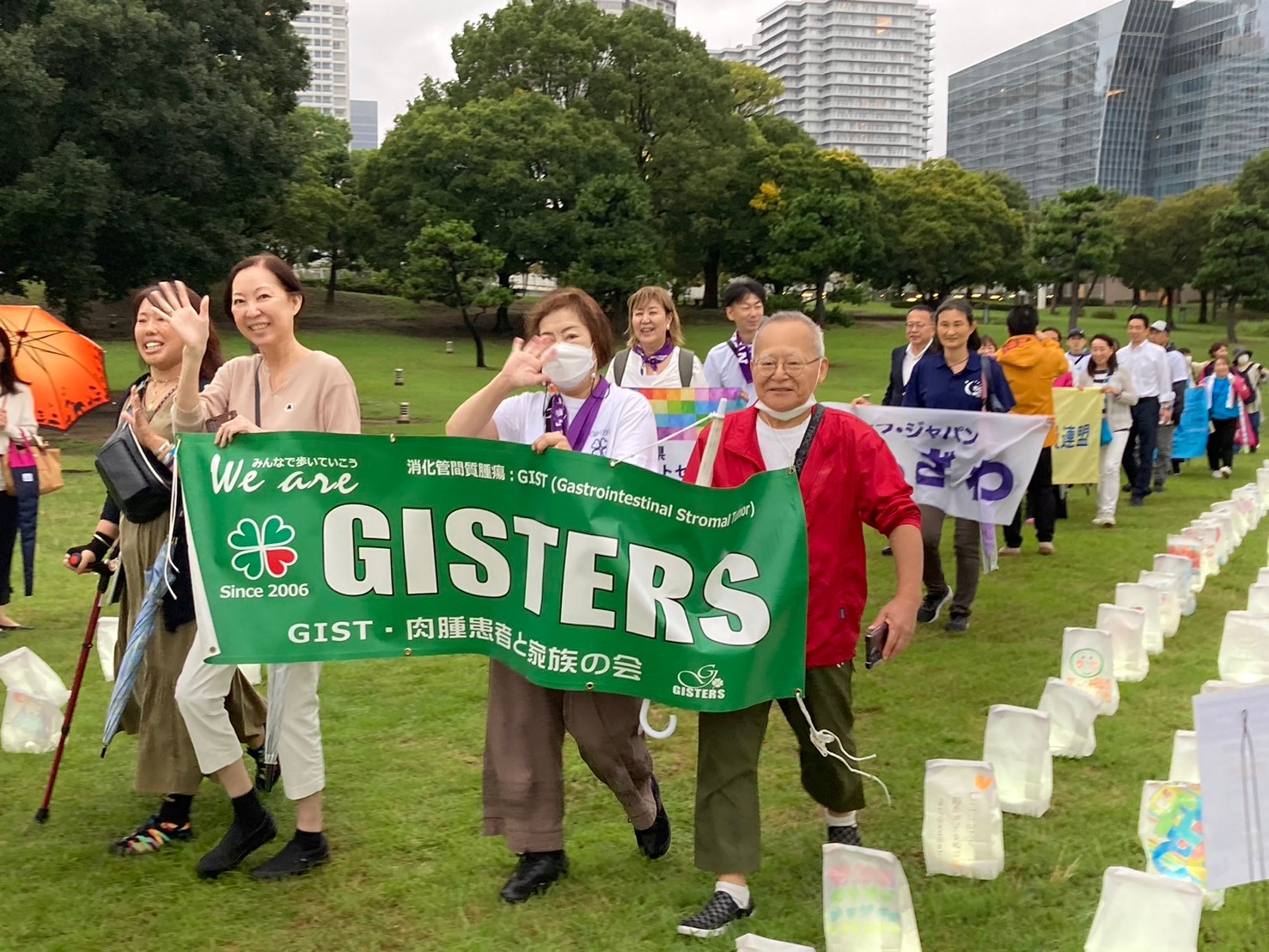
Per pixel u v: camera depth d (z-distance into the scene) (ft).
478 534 10.63
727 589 10.20
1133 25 426.51
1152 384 38.22
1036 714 13.02
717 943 10.23
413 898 11.17
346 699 17.75
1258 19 394.11
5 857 12.14
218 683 11.32
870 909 9.85
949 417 21.57
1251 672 17.70
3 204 61.62
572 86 163.53
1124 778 14.11
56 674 17.98
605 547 10.22
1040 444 21.08
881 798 13.79
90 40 62.64
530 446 10.48
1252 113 398.62
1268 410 87.35
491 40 164.35
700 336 159.43
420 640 10.70
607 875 11.60
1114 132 444.96
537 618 10.37
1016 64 497.46
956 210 185.78
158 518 12.03
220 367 12.75
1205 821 8.60
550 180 143.84
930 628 22.02
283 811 13.41
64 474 44.78
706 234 172.04
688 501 10.31
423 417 74.33
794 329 10.61
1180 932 9.31
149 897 11.25
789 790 14.11
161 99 67.15
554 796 11.21
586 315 11.27
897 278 197.06
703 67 164.86
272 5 86.22
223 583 10.41
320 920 10.80
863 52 595.47
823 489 10.68
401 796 13.80
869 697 17.71
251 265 11.71
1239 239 159.12
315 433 10.63
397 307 183.93
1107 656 16.47
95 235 65.46
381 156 154.20
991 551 24.73
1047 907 10.84
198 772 12.30
